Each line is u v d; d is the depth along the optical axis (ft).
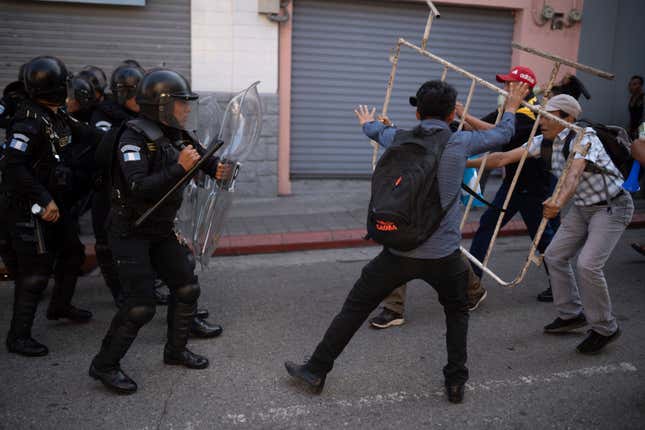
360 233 21.29
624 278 17.48
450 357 10.36
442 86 9.68
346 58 26.96
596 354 12.53
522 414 10.19
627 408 10.40
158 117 9.90
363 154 28.12
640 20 29.17
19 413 10.00
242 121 12.35
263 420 9.91
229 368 11.72
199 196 12.48
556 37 28.45
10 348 12.13
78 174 12.63
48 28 23.56
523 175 14.47
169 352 11.66
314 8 26.18
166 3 24.14
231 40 24.89
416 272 9.70
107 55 24.20
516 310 14.98
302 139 27.37
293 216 23.48
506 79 14.28
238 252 19.84
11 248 12.11
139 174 9.57
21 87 11.53
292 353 12.45
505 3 27.45
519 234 22.31
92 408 10.18
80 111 14.26
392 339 13.15
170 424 9.75
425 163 9.08
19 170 11.00
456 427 9.78
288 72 25.86
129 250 10.23
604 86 29.55
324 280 17.31
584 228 12.53
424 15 27.30
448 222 9.58
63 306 13.43
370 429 9.70
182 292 11.18
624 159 11.68
